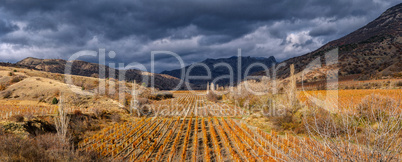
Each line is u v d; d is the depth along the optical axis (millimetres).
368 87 59656
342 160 4973
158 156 23750
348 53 145875
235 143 28875
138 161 21594
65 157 17328
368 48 149875
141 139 31266
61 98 21719
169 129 38500
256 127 35500
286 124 31156
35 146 17594
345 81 86125
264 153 22438
